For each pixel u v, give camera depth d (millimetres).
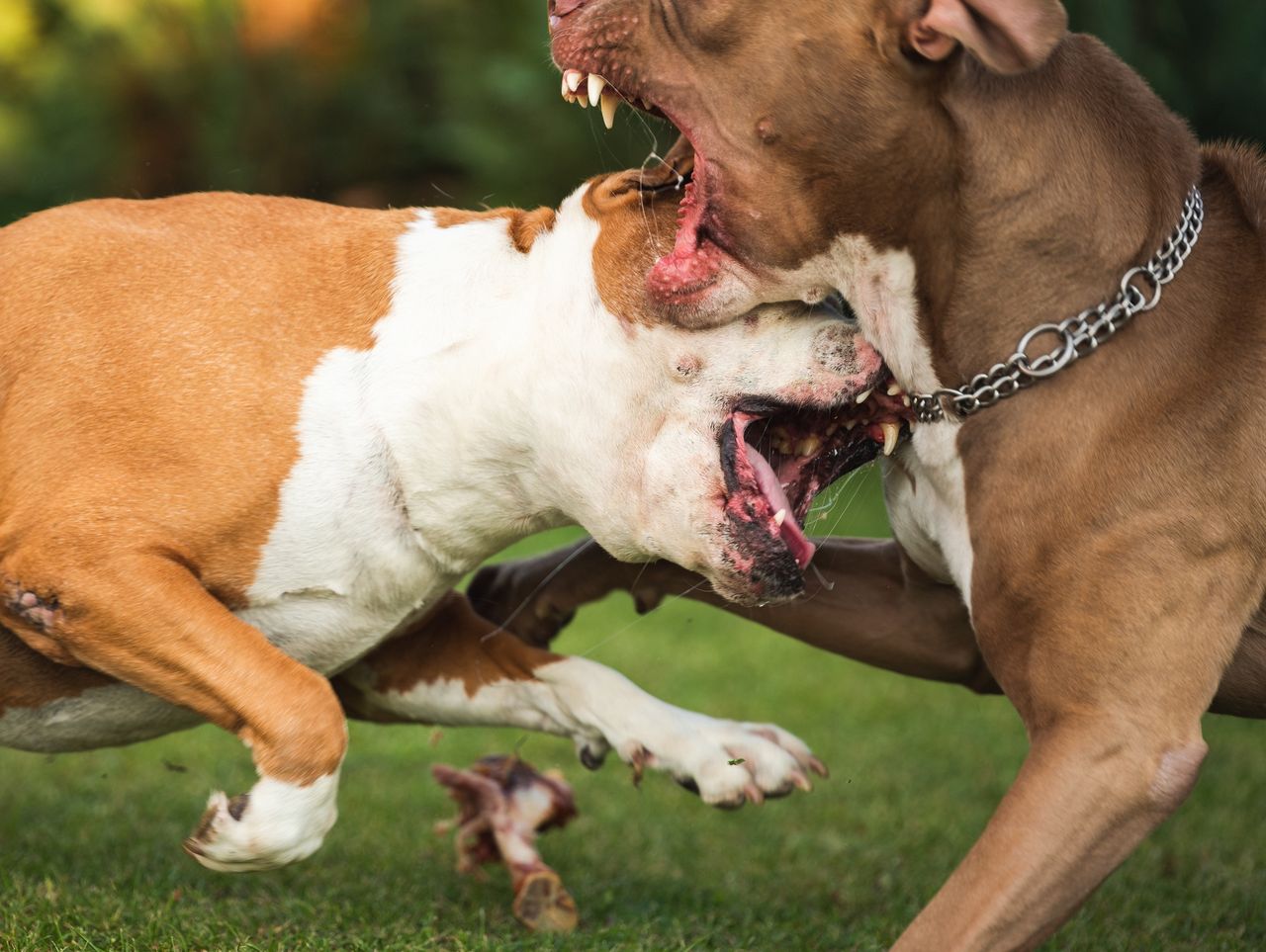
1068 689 3826
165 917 4555
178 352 4227
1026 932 3697
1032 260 3936
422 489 4402
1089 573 3824
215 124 16266
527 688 4891
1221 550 3809
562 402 4309
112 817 6035
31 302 4293
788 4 3928
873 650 4844
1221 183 4199
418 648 4965
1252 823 6371
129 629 4078
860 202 3986
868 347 4250
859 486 4887
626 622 9977
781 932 4980
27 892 4797
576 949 4562
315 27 16516
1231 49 13797
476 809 5188
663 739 4703
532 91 15516
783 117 3953
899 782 7027
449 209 4613
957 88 3883
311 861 5551
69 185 16281
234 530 4219
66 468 4145
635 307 4266
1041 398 3939
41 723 4520
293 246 4430
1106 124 4016
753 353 4273
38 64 16688
